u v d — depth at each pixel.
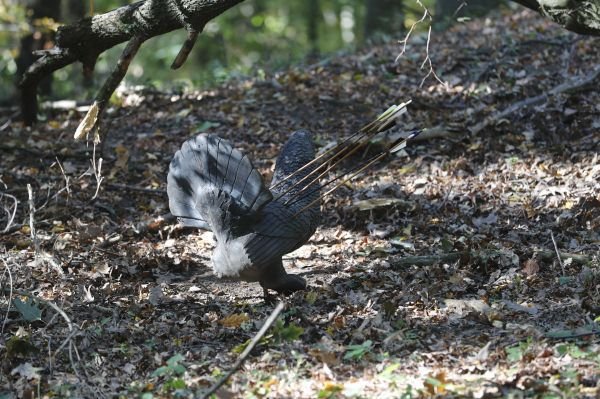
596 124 15.57
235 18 42.38
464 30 22.23
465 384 7.92
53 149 16.45
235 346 9.43
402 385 8.05
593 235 12.26
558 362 8.28
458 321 9.78
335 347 9.03
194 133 17.08
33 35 21.12
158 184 15.10
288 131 16.86
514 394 7.62
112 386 8.52
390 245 12.41
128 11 12.39
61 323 10.05
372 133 9.43
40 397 8.36
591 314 9.77
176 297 11.09
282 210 9.42
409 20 26.97
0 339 9.52
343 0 43.19
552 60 18.56
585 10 10.80
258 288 11.43
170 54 37.03
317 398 7.85
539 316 9.80
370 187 14.35
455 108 17.14
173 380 8.47
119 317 10.33
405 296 10.45
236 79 20.77
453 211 13.46
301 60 22.27
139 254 12.52
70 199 14.20
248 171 9.09
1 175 15.07
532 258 11.51
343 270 11.68
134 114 18.31
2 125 18.64
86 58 13.66
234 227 9.16
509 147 15.28
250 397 7.94
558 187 13.84
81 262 12.02
